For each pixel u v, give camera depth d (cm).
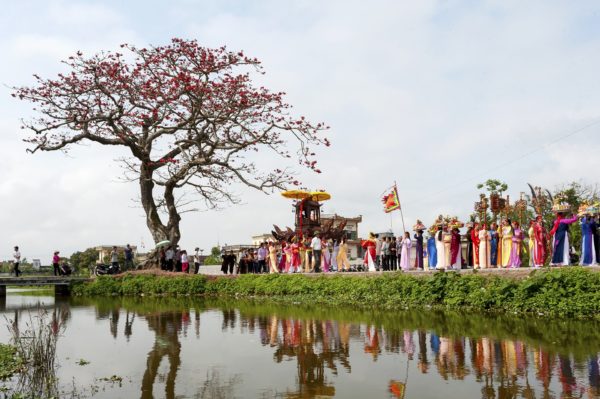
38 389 702
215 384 709
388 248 2038
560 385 641
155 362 865
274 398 634
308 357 870
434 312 1377
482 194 2175
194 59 2558
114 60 2564
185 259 2892
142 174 2853
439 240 1719
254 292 2214
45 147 2573
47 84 2516
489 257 1647
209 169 2922
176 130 2733
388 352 885
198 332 1187
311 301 1831
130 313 1656
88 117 2616
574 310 1161
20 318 1591
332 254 2377
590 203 1454
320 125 2738
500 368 736
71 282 2794
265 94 2673
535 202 2292
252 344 1010
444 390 643
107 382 734
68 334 1202
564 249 1432
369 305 1617
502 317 1219
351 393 643
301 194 2834
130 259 3069
